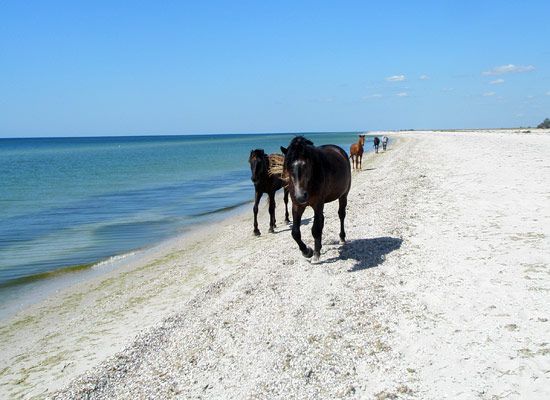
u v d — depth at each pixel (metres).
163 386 4.83
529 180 15.07
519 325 4.94
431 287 6.40
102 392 4.92
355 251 8.80
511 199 12.11
